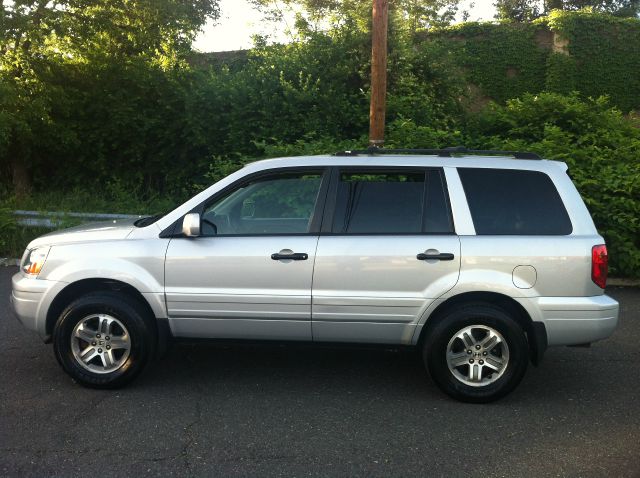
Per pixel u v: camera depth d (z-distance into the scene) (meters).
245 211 4.97
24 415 4.35
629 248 8.73
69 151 15.18
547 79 24.86
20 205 12.02
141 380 5.07
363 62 13.35
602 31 24.64
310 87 13.05
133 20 15.19
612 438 4.09
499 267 4.54
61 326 4.74
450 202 4.71
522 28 25.23
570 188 4.75
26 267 4.96
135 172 15.28
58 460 3.71
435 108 14.29
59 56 14.80
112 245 4.80
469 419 4.38
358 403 4.65
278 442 3.98
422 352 4.71
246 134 13.33
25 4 13.52
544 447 3.95
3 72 13.89
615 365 5.58
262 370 5.34
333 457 3.79
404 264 4.57
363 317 4.63
